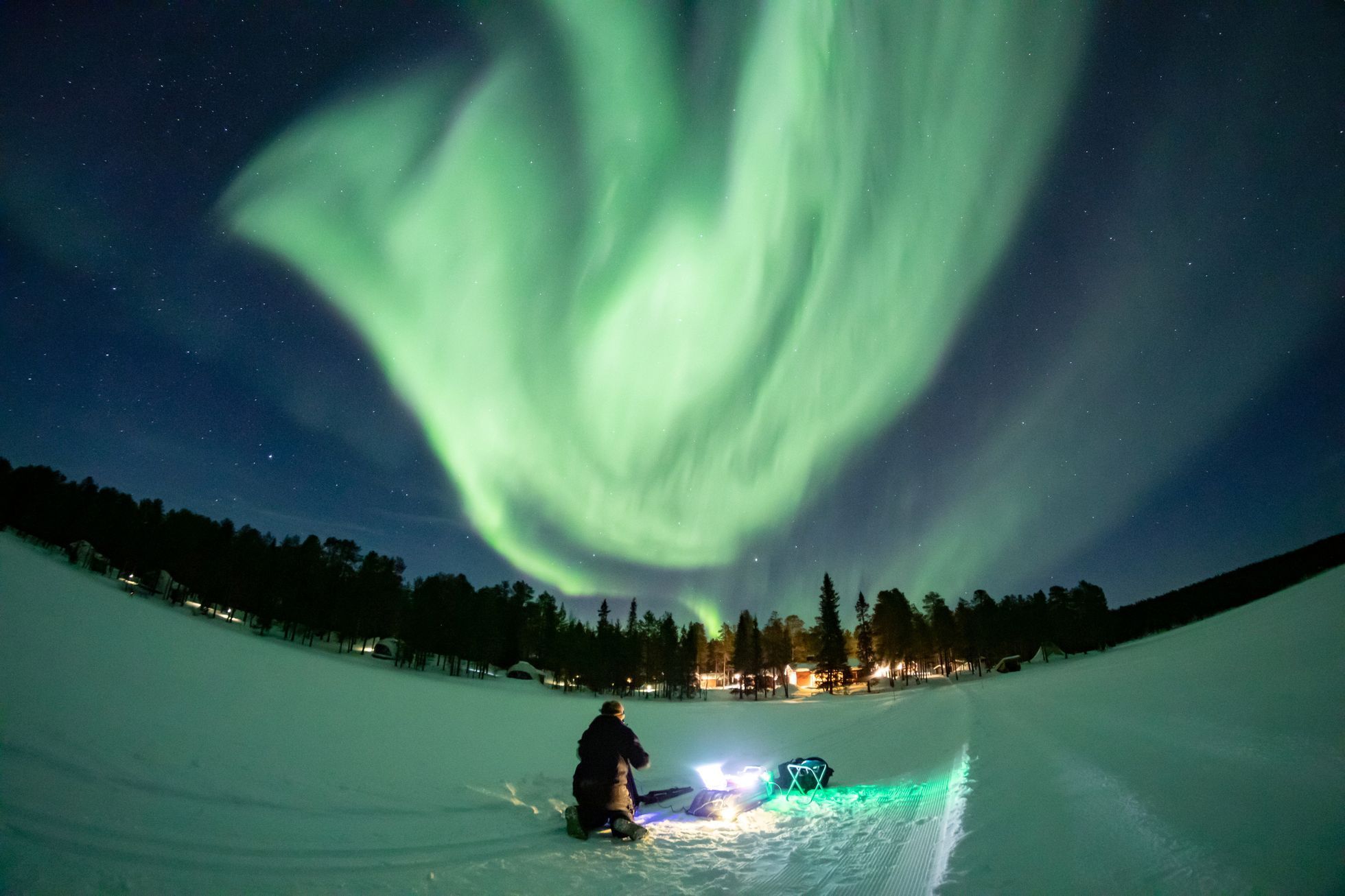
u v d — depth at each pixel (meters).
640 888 4.10
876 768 8.70
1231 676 8.82
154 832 4.35
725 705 51.78
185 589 64.44
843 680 89.62
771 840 5.23
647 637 93.44
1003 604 84.62
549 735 14.48
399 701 18.38
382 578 77.75
